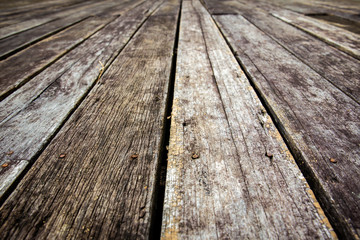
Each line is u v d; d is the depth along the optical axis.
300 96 0.36
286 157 0.26
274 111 0.33
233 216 0.21
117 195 0.23
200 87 0.39
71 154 0.28
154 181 0.24
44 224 0.21
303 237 0.20
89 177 0.25
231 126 0.31
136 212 0.22
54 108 0.35
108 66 0.48
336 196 0.22
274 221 0.21
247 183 0.24
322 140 0.28
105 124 0.32
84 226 0.21
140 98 0.37
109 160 0.27
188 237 0.20
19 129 0.31
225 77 0.42
